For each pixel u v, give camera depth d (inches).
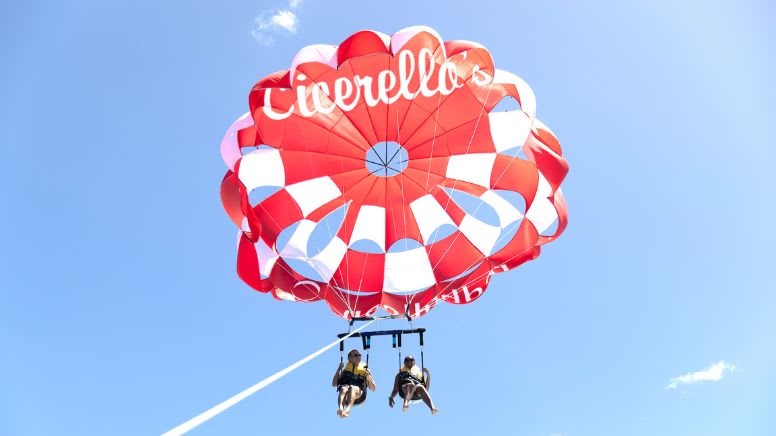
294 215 403.9
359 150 395.9
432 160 402.3
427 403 345.1
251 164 384.8
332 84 359.3
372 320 387.9
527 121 371.9
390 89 363.6
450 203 426.0
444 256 420.8
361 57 349.4
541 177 388.2
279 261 406.9
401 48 334.0
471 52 350.9
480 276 409.7
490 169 398.3
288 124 373.7
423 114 379.6
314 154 391.5
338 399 336.2
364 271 420.2
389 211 422.9
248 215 363.9
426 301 416.2
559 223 387.9
